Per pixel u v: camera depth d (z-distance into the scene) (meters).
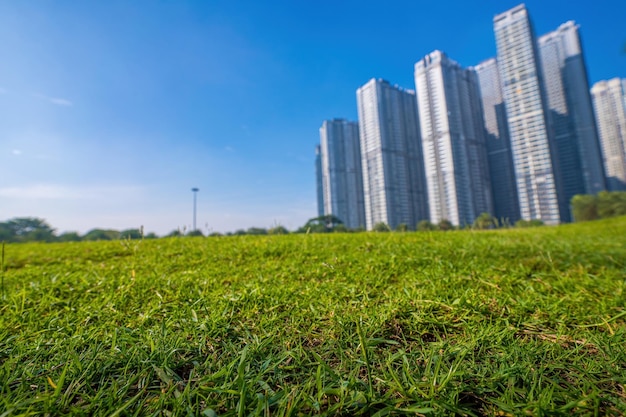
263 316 1.33
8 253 4.01
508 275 2.02
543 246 3.21
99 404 0.76
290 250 3.28
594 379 0.87
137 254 3.34
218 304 1.50
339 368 0.94
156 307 1.47
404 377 0.87
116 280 2.06
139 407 0.74
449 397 0.78
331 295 1.64
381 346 1.12
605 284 1.80
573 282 1.86
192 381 0.89
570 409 0.75
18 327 1.31
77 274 2.29
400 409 0.72
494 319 1.31
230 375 0.89
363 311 1.38
